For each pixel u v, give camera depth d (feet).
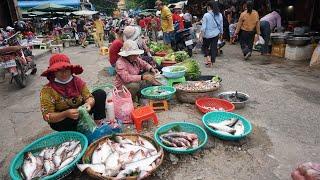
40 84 23.30
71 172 9.68
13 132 13.85
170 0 83.41
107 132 11.34
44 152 9.88
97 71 26.76
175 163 10.28
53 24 77.92
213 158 10.59
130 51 14.43
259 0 42.22
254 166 10.07
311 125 13.11
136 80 14.61
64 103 10.46
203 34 25.58
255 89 18.74
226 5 52.01
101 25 50.01
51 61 10.02
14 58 21.62
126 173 8.56
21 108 17.31
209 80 18.04
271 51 31.53
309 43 27.81
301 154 10.74
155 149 10.07
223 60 29.53
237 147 11.25
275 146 11.32
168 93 14.92
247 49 28.73
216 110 13.42
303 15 37.55
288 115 14.32
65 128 11.00
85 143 9.71
